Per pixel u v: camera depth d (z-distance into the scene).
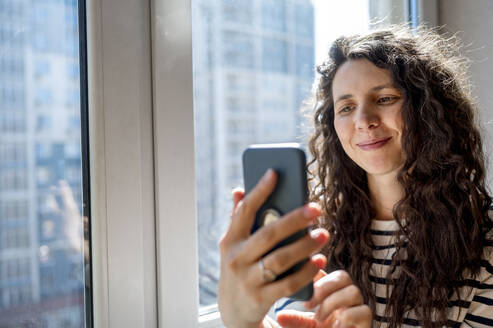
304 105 1.03
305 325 0.51
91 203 0.63
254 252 0.37
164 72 0.67
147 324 0.68
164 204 0.68
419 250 0.67
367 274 0.72
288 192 0.40
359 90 0.67
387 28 0.76
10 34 0.60
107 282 0.63
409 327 0.67
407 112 0.65
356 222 0.77
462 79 0.77
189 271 0.71
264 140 0.95
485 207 0.70
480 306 0.65
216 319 0.78
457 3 1.15
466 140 0.72
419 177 0.69
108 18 0.62
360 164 0.69
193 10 0.81
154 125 0.67
